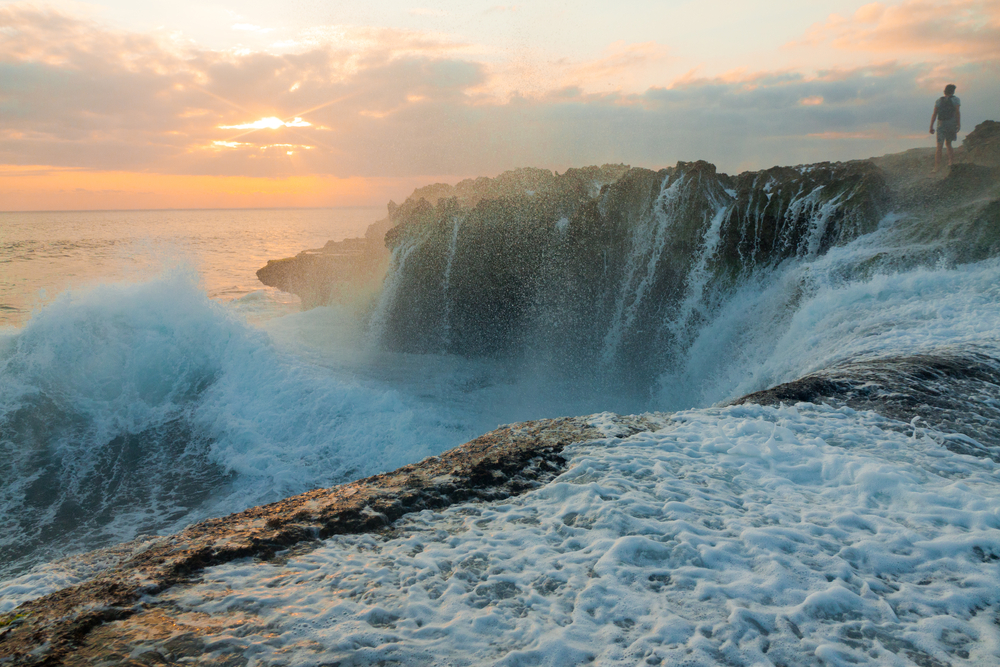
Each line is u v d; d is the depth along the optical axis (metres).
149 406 10.88
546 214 16.34
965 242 10.53
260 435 9.82
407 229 18.00
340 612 2.61
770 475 4.12
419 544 3.31
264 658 2.28
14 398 10.18
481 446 4.86
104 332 11.59
